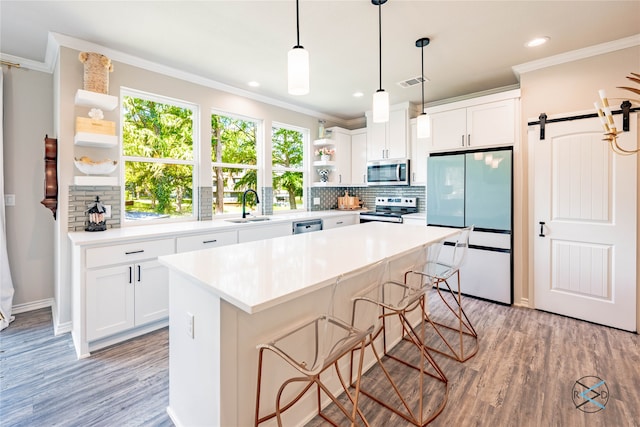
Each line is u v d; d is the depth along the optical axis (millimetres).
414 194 4832
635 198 2586
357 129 5301
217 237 3037
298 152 4891
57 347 2373
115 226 2893
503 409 1725
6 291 2775
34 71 3004
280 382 1508
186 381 1512
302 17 2271
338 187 5574
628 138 2598
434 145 3812
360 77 3432
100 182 2639
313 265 1516
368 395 1854
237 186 4023
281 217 4027
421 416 1619
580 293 2867
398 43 2658
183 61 3025
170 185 3361
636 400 1772
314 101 4355
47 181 2611
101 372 2061
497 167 3275
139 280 2500
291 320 1535
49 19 2283
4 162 2871
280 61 3025
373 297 2105
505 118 3275
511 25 2381
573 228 2881
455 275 3598
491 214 3328
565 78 2908
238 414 1332
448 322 2850
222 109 3709
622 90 2643
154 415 1683
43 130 3061
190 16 2258
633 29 2447
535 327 2727
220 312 1240
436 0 2068
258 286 1208
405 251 1857
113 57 2818
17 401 1773
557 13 2229
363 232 2562
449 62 3053
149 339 2506
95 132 2545
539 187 3055
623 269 2650
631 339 2496
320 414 1707
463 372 2072
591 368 2092
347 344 1291
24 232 3008
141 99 3141
